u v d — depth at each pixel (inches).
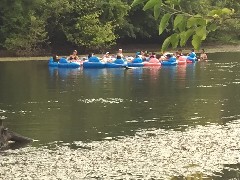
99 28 2265.0
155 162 523.8
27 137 633.0
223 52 2333.9
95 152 566.9
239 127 687.1
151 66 1685.5
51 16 2246.6
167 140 616.7
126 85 1160.8
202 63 1774.1
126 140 619.8
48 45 2297.0
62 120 754.8
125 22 2449.6
